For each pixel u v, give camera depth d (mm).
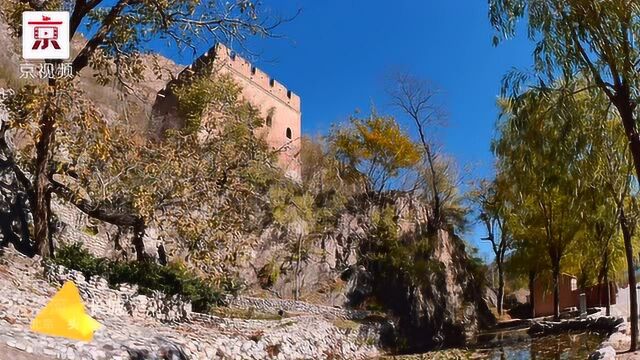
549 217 24500
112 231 20641
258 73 39188
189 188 15945
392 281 31234
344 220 33750
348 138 36250
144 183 15500
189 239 16203
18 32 15094
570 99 9305
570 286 36406
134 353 10328
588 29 8617
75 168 15359
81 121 12984
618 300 34062
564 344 18484
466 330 32188
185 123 23844
